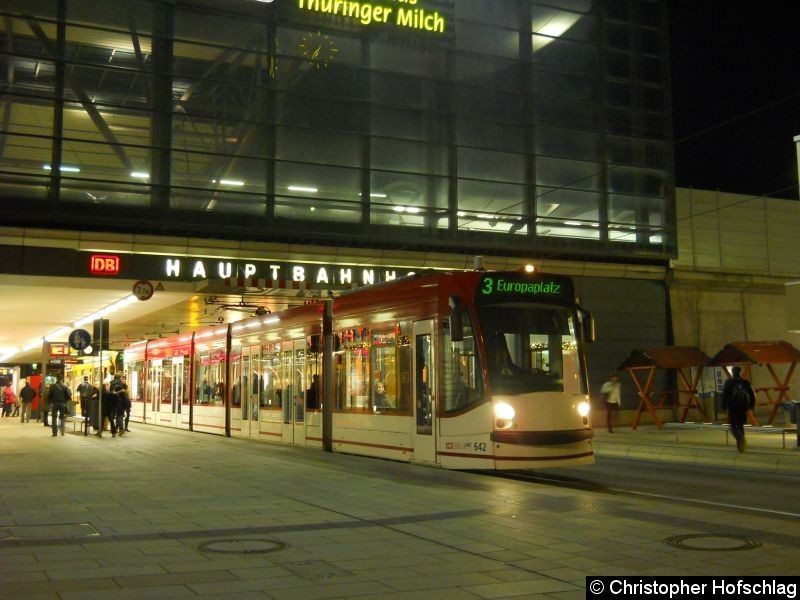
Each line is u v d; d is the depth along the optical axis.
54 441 23.50
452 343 14.66
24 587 6.45
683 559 7.51
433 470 15.20
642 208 34.69
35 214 25.81
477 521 9.56
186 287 24.58
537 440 13.65
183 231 27.77
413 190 30.92
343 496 11.66
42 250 25.72
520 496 11.78
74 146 26.58
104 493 12.02
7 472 14.90
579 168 33.66
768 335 36.62
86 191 26.53
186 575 6.88
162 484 13.06
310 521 9.58
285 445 21.22
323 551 7.88
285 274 28.83
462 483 13.55
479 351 14.02
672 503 11.42
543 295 14.70
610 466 18.09
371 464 16.28
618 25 35.16
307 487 12.66
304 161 29.50
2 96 25.95
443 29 31.83
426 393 15.23
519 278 14.63
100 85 27.12
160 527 9.18
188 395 29.95
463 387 14.32
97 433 26.75
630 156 34.72
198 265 27.67
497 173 32.25
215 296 26.09
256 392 23.84
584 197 33.62
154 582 6.63
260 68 29.25
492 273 14.48
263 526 9.25
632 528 9.09
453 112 31.73
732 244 37.09
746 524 9.38
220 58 28.78
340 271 29.59
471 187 31.78
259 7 29.41
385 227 30.38
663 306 34.62
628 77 35.09
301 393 20.75
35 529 9.05
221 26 28.88
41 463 16.61
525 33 33.28
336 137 30.03
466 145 31.84
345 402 18.36
